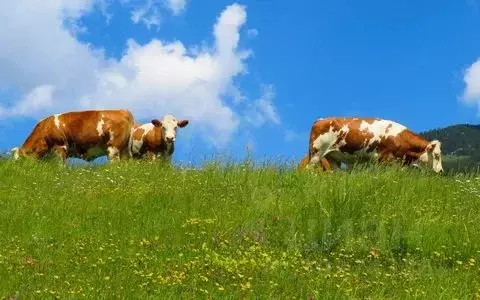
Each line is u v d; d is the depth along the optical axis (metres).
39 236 10.33
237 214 11.91
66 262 8.58
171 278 7.73
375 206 11.88
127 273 7.93
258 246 9.74
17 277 7.57
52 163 18.88
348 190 12.46
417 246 10.17
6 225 11.02
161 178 15.69
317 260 9.41
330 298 7.18
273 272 8.23
